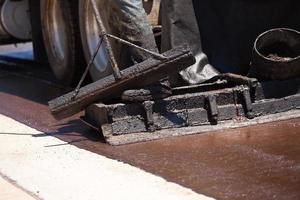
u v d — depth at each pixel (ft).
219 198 15.78
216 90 23.56
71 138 22.25
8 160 19.67
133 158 19.44
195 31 24.93
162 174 17.78
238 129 22.16
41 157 19.88
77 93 22.30
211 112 22.36
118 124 21.62
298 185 16.58
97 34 27.58
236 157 19.13
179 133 21.71
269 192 16.12
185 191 16.20
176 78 24.40
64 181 17.44
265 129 22.04
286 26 26.12
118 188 16.61
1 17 39.50
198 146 20.43
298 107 23.90
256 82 23.25
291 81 23.93
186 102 22.35
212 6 25.20
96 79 27.45
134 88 22.00
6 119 25.66
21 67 41.27
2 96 31.55
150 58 21.80
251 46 25.77
